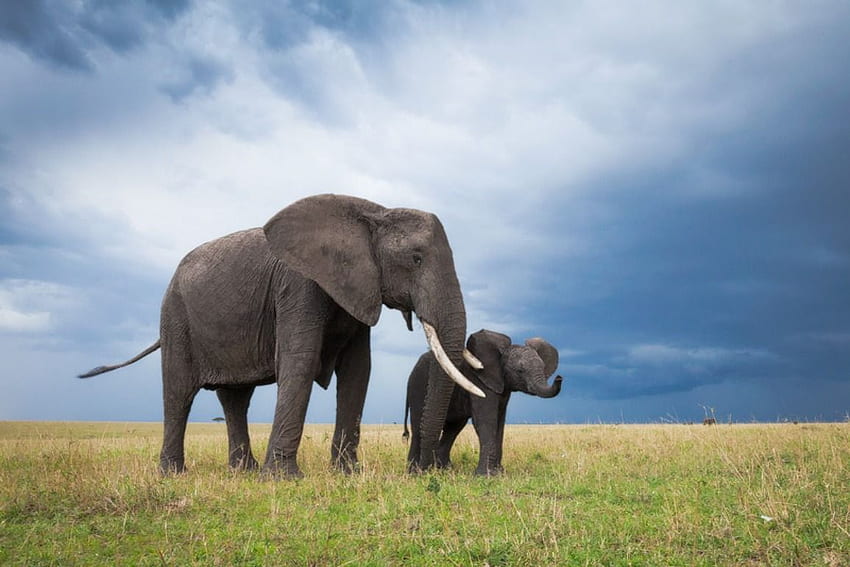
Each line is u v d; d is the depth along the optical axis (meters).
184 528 7.57
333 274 11.83
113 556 6.60
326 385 13.17
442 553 6.50
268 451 11.79
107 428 40.19
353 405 13.06
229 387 14.26
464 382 11.28
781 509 7.75
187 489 9.65
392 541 6.92
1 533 7.43
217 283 13.53
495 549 6.50
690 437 17.73
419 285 11.86
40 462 13.35
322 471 12.09
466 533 7.11
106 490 9.12
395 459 15.45
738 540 6.96
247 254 13.45
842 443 14.06
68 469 12.02
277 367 12.23
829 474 10.01
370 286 11.96
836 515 7.57
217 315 13.41
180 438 14.21
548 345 14.84
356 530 7.44
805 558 6.39
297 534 7.25
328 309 12.22
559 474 11.95
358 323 12.80
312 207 12.21
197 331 13.84
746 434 17.98
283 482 10.78
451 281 12.05
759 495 8.66
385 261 12.15
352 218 12.43
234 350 13.35
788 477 10.27
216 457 16.55
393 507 8.48
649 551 6.66
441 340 11.79
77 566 6.30
